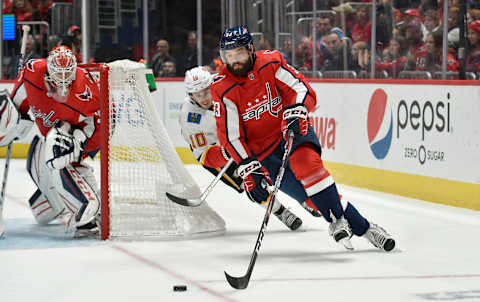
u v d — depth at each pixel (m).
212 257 15.16
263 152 15.76
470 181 22.14
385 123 26.09
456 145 22.59
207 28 42.59
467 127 22.14
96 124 17.83
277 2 36.25
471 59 26.48
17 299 11.67
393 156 25.70
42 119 17.47
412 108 24.62
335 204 14.84
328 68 33.84
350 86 28.09
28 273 13.58
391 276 13.20
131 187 17.62
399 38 29.73
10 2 43.28
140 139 17.78
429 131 23.80
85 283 12.74
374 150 26.77
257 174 15.97
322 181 14.80
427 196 24.03
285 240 17.27
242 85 14.98
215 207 22.98
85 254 15.41
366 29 31.69
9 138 17.52
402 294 11.81
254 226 19.47
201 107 18.11
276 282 12.73
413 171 24.67
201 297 11.62
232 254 15.49
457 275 13.32
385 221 20.11
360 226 15.30
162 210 17.66
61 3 44.31
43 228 18.97
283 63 15.30
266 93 15.17
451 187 22.92
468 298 11.54
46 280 13.00
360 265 14.23
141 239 17.03
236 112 15.16
